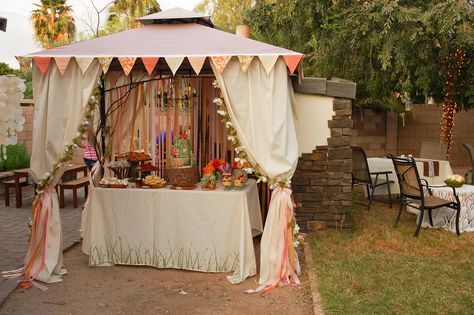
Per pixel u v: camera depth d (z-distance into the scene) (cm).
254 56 436
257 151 450
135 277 475
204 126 607
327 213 636
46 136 454
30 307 400
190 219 486
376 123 1482
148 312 393
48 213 465
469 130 1437
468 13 751
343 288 431
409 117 1465
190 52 444
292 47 1136
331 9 976
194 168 503
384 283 445
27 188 1003
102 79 583
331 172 628
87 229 518
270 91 441
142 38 491
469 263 504
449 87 945
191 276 479
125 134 610
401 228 651
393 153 1498
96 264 504
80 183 820
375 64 973
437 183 774
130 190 498
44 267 458
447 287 435
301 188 634
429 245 572
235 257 483
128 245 503
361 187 996
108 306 404
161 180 514
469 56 895
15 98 253
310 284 444
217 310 397
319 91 613
